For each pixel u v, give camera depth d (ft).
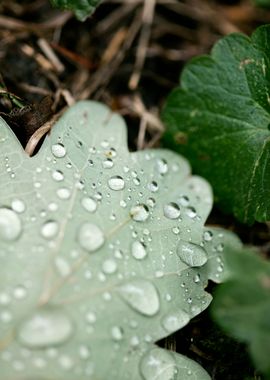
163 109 0.76
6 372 0.55
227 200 0.73
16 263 0.58
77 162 0.65
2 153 0.64
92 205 0.63
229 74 0.74
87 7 0.73
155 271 0.62
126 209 0.64
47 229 0.61
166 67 0.89
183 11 0.91
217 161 0.74
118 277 0.60
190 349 0.67
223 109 0.74
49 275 0.58
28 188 0.63
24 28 0.85
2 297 0.57
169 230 0.65
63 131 0.67
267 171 0.71
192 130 0.75
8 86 0.80
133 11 0.90
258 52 0.72
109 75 0.87
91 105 0.69
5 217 0.61
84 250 0.60
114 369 0.58
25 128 0.71
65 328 0.57
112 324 0.59
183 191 0.68
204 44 0.91
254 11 0.92
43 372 0.55
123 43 0.88
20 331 0.56
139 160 0.68
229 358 0.67
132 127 0.85
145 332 0.60
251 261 0.56
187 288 0.63
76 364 0.56
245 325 0.55
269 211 0.71
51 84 0.83
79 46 0.87
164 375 0.60
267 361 0.55
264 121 0.72
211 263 0.65
